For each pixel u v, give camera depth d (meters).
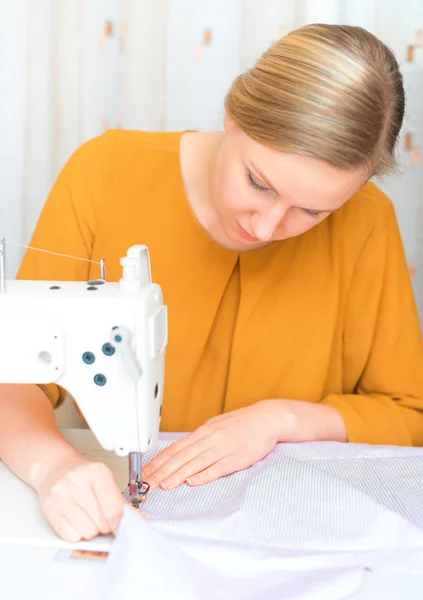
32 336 0.86
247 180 0.96
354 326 1.34
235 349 1.28
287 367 1.30
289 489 0.93
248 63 1.88
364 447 1.09
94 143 1.33
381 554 0.81
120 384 0.87
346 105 0.87
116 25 1.90
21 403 1.06
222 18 1.83
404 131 1.88
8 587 0.74
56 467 0.92
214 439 1.03
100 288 0.89
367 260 1.31
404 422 1.23
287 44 0.92
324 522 0.86
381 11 1.83
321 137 0.87
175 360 1.28
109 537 0.83
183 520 0.86
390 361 1.32
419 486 0.97
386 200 1.34
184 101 1.88
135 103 1.90
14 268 1.99
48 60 1.91
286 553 0.80
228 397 1.31
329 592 0.74
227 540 0.82
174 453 1.02
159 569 0.72
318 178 0.90
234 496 0.94
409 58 1.85
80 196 1.30
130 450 0.89
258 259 1.25
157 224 1.26
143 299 0.85
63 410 1.40
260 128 0.90
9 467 0.99
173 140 1.31
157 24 1.86
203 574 0.75
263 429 1.07
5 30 1.85
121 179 1.29
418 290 1.97
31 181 1.98
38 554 0.80
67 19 1.91
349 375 1.38
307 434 1.12
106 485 0.86
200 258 1.25
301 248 1.28
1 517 0.88
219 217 1.15
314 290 1.29
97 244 1.29
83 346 0.86
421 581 0.77
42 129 1.95
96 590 0.73
